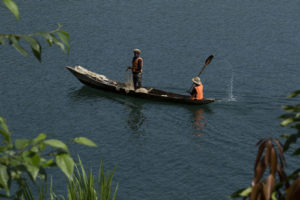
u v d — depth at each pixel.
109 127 34.84
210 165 28.36
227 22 73.00
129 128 34.59
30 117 36.72
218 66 53.38
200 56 57.12
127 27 69.25
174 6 82.31
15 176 4.72
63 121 36.03
